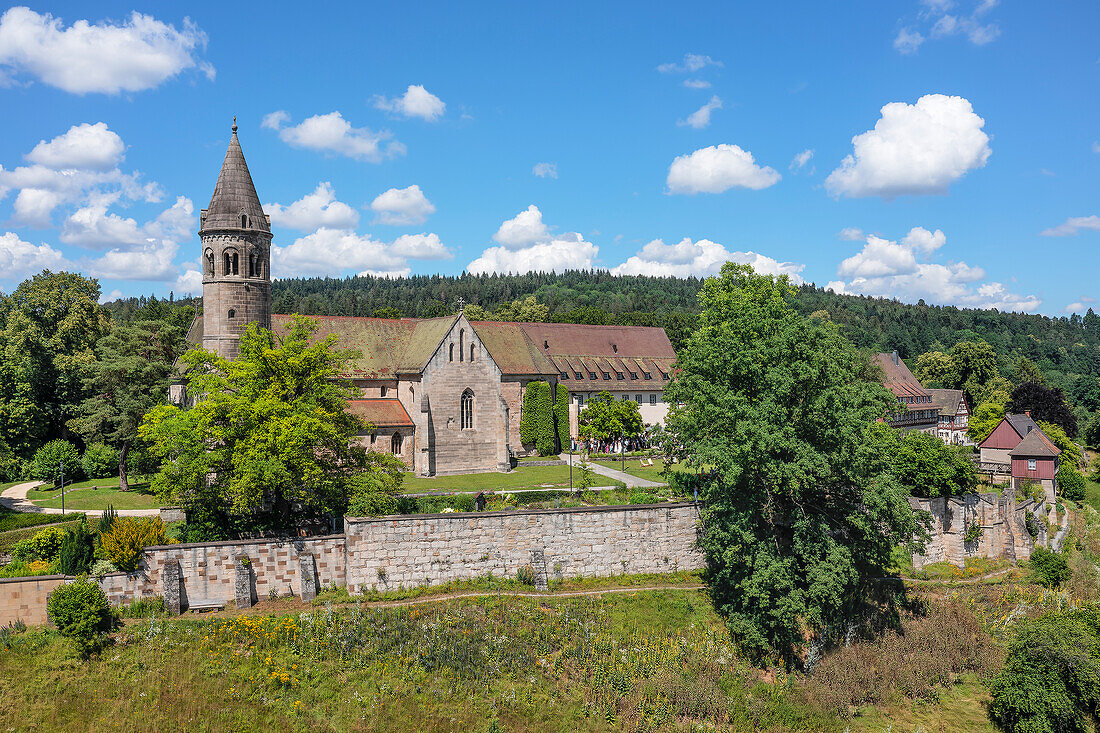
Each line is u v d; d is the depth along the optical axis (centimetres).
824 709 3897
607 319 16600
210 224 6288
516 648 3678
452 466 7819
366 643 3500
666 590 4506
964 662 4625
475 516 4316
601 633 4003
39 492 6519
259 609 3809
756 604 4091
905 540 4616
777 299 5047
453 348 7794
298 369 4775
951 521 5866
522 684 3478
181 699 2998
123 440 6694
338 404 4856
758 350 4328
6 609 3372
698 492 4991
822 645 4328
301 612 3778
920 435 6241
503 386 9106
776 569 3953
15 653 3134
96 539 4066
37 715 2833
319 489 4597
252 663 3256
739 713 3681
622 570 4662
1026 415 10562
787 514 4359
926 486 5934
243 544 3878
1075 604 5634
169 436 4525
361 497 4419
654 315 17175
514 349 9462
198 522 4384
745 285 5775
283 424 4309
